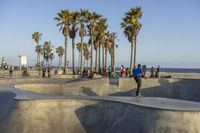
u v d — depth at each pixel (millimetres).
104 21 48656
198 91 20891
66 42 44812
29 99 13281
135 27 41531
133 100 13609
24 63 54375
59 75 36281
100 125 13195
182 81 21688
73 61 44469
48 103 13609
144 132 11133
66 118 13625
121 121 12477
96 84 23125
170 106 11570
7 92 16797
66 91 23359
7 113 13734
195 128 10547
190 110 10680
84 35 46469
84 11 45938
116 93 22344
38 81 29234
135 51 41344
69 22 45781
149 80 21953
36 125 12891
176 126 10539
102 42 50219
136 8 41875
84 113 13789
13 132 12406
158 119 10836
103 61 54469
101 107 13711
